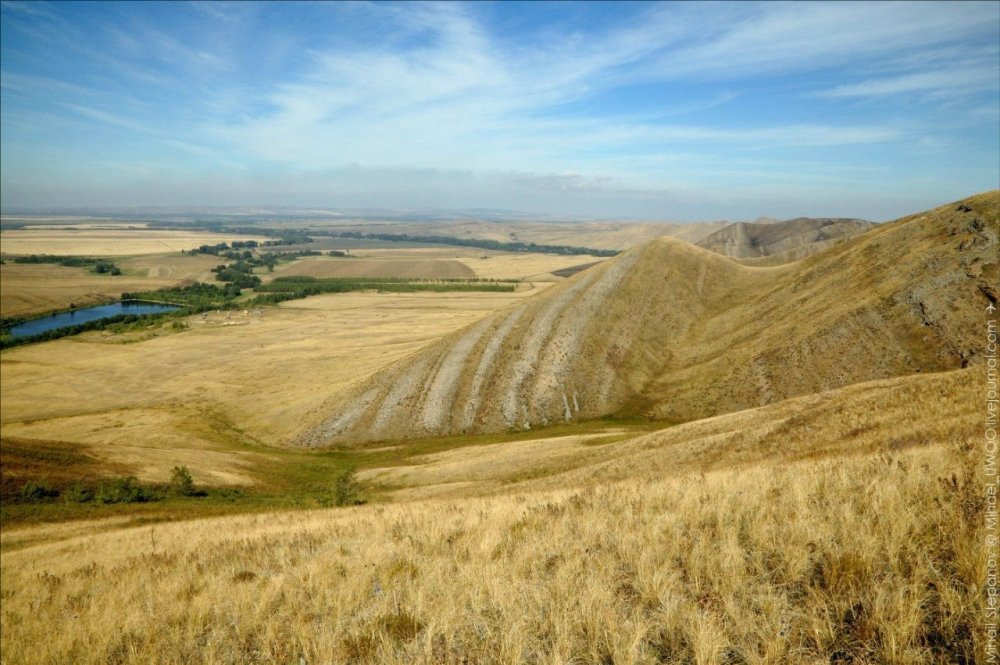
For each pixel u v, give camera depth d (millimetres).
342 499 41281
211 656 6906
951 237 71688
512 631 6004
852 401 27062
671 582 6660
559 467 42344
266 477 57938
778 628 5426
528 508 12773
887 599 5328
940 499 7117
